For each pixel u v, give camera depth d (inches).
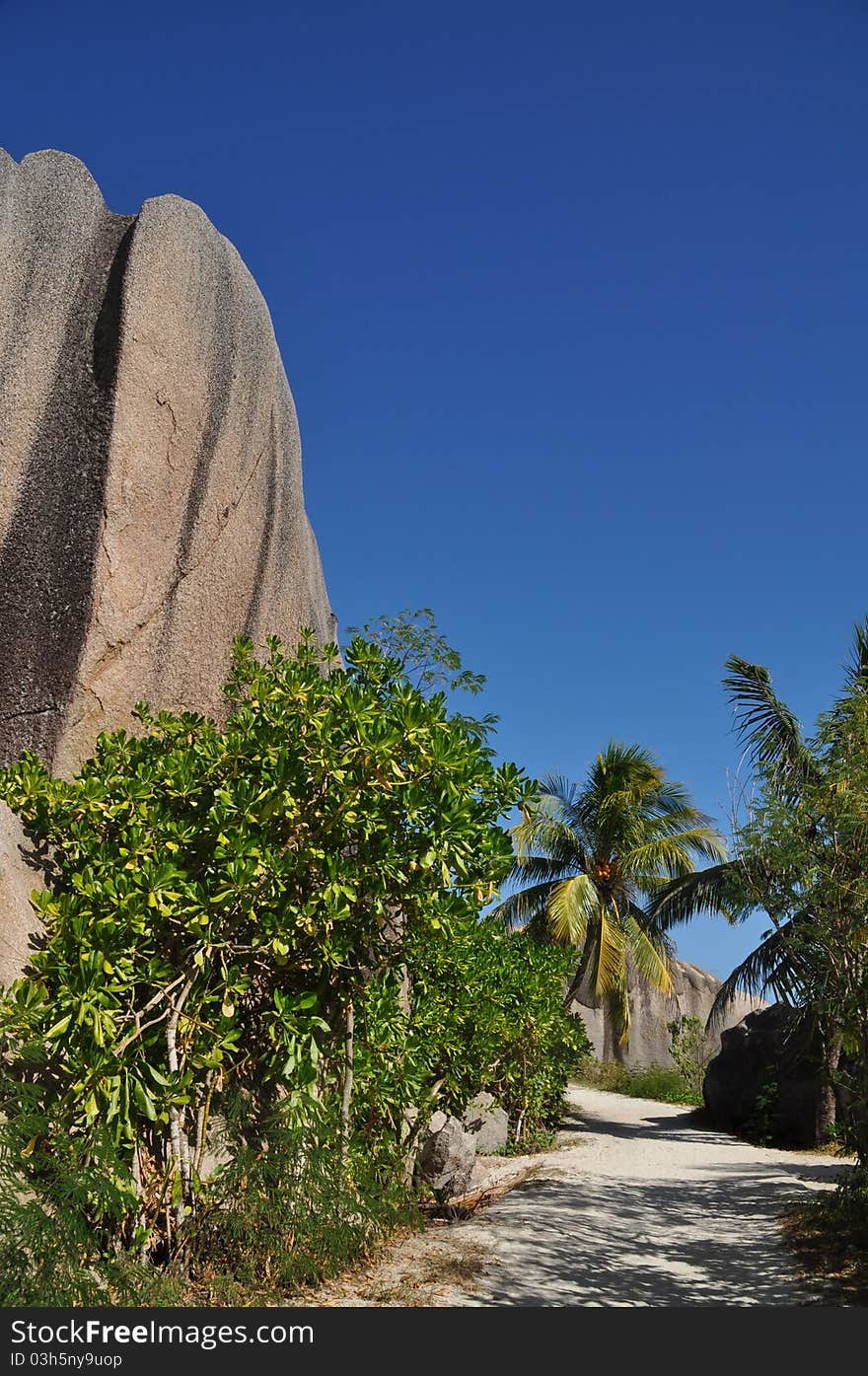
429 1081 413.1
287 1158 238.4
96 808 253.3
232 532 356.5
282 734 261.6
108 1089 213.0
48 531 299.3
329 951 249.9
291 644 392.8
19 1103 201.8
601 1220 340.2
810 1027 463.2
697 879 799.7
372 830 251.6
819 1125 589.0
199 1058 233.9
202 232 354.3
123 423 308.5
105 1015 213.2
